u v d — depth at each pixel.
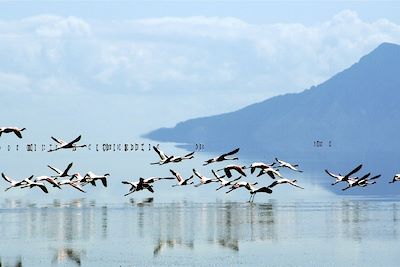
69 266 90.94
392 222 123.00
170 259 94.44
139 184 110.88
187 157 108.44
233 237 109.00
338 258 95.25
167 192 174.38
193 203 151.12
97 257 95.44
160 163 107.12
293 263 92.62
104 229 115.38
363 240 106.50
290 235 110.81
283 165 110.94
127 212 135.75
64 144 93.62
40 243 104.12
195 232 113.19
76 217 128.50
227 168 94.56
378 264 92.38
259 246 102.50
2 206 144.25
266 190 114.50
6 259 94.38
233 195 167.62
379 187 189.88
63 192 172.50
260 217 129.50
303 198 161.50
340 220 125.62
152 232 112.75
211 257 95.81
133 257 95.62
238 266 91.06
